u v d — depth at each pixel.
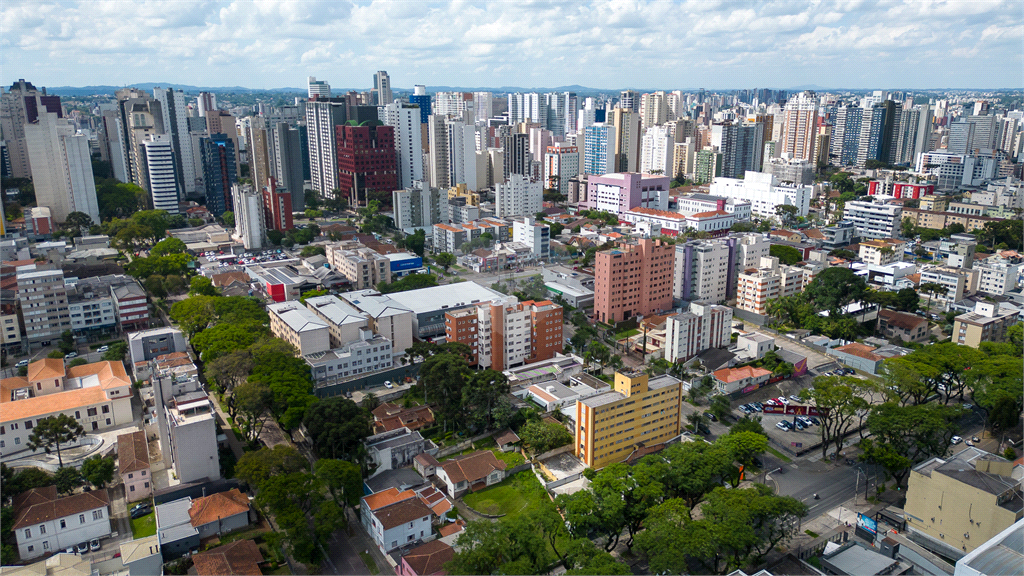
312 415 167.62
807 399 186.12
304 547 133.75
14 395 191.88
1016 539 106.31
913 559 132.25
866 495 161.75
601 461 172.00
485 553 122.38
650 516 132.50
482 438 187.62
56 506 141.12
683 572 118.00
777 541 136.50
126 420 193.38
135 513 151.75
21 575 122.44
